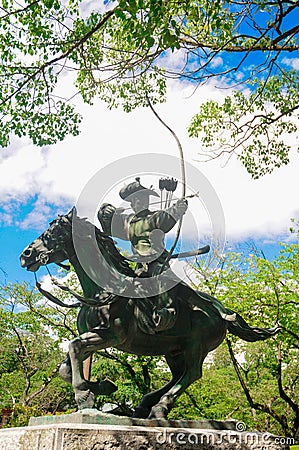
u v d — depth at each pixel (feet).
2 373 87.66
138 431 16.10
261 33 24.99
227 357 70.08
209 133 38.73
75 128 31.14
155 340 19.74
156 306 19.13
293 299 56.54
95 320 18.80
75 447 14.78
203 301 20.51
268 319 56.75
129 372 56.49
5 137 29.71
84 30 29.53
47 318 67.92
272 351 63.21
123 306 19.02
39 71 25.81
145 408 19.45
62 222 19.30
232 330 21.72
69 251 19.36
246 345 65.41
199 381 68.85
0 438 17.63
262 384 71.97
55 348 78.38
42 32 28.53
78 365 17.80
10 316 75.72
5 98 26.91
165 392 19.88
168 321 18.84
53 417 17.31
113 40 31.94
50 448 14.76
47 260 18.88
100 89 35.96
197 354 19.94
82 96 35.14
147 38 20.44
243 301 56.39
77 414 16.26
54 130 30.68
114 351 57.06
